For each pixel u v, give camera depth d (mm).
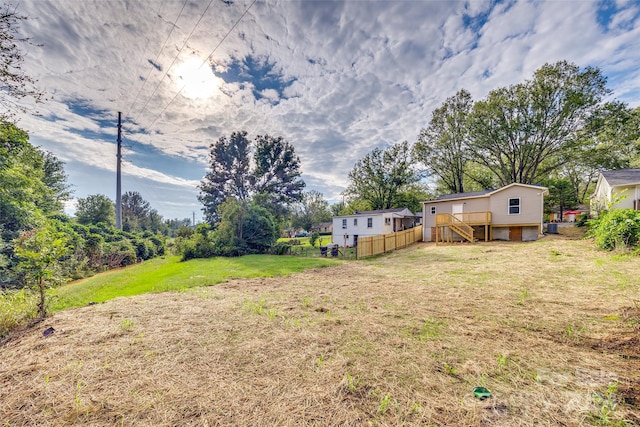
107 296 6348
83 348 3145
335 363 2688
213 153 33938
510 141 21641
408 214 27047
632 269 6156
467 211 17719
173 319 4199
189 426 1835
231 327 3799
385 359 2760
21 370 2664
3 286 8242
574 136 19875
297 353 2938
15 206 10461
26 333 3740
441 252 13195
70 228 14008
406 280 7160
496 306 4469
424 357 2785
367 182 30312
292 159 35812
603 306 4074
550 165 23594
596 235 10094
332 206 59406
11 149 10336
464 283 6344
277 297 5641
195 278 8328
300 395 2168
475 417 1855
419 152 26266
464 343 3102
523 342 3064
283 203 35656
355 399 2109
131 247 18578
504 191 16406
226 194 33844
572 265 7320
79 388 2312
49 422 1904
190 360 2811
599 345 2881
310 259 14125
